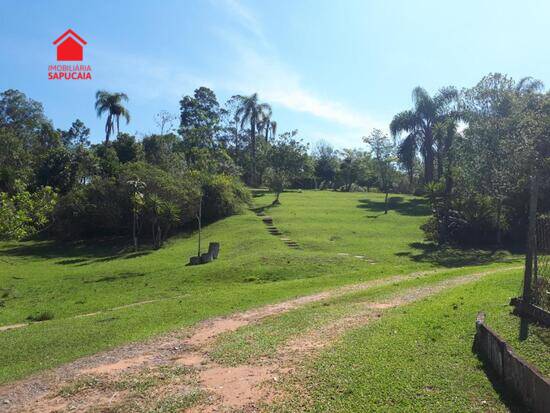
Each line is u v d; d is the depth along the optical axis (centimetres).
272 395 717
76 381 848
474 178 3422
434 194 3612
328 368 802
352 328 1091
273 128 8312
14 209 2412
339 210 5006
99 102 6812
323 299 1612
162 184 4291
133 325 1352
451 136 4134
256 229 3966
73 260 3622
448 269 2267
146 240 4372
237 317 1386
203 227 4525
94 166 5591
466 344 866
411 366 779
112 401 744
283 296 1738
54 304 2041
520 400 640
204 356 969
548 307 979
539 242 1125
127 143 6506
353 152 8719
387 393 683
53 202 2561
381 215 4678
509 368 685
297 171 6112
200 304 1647
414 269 2320
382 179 6775
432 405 640
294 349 951
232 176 5803
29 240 4675
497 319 973
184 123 8906
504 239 3394
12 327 1566
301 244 3284
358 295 1625
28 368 986
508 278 1540
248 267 2458
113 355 1032
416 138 5525
